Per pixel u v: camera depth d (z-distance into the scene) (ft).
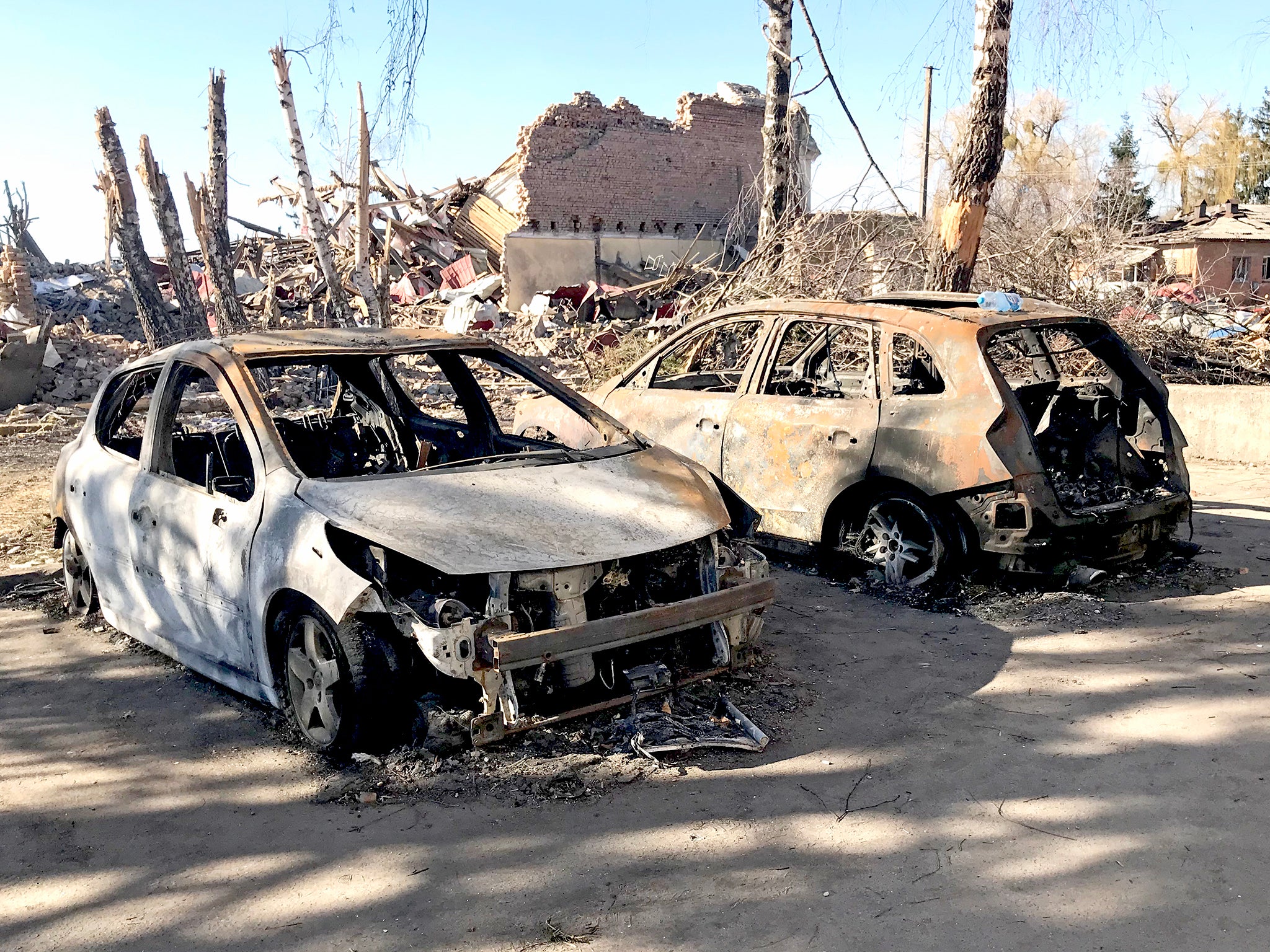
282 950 9.72
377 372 20.76
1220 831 11.46
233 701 15.74
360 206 52.08
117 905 10.53
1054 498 18.84
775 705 15.11
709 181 114.01
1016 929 9.77
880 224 40.68
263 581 13.83
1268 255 128.88
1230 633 17.74
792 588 20.98
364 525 13.11
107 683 16.62
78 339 64.54
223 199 61.05
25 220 124.57
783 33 46.62
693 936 9.76
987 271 41.22
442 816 12.10
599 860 11.12
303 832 11.88
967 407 19.11
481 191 110.52
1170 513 20.85
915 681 16.08
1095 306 41.14
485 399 20.10
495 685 12.61
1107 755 13.42
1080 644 17.48
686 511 15.10
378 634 13.29
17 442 44.96
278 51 46.44
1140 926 9.77
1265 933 9.61
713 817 12.01
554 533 13.61
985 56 30.25
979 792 12.51
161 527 16.31
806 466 21.21
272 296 80.38
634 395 24.76
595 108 106.11
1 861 11.46
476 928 9.96
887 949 9.50
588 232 106.42
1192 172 155.84
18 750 14.24
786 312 22.68
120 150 58.34
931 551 20.07
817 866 10.92
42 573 23.20
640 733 13.64
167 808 12.55
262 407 15.39
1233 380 40.52
